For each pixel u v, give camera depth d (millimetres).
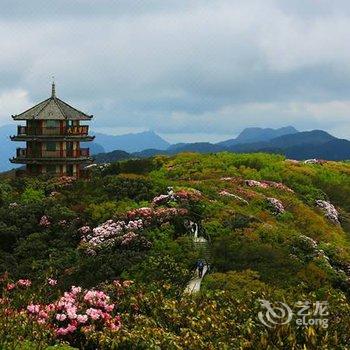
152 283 28406
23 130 70750
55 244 42312
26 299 24844
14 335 19969
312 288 31469
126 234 38250
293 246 39625
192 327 22109
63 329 21859
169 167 69250
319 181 70062
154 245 37438
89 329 21750
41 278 34844
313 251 39719
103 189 50812
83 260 36281
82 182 54281
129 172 70188
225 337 21250
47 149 70438
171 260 34156
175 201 45500
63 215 46000
